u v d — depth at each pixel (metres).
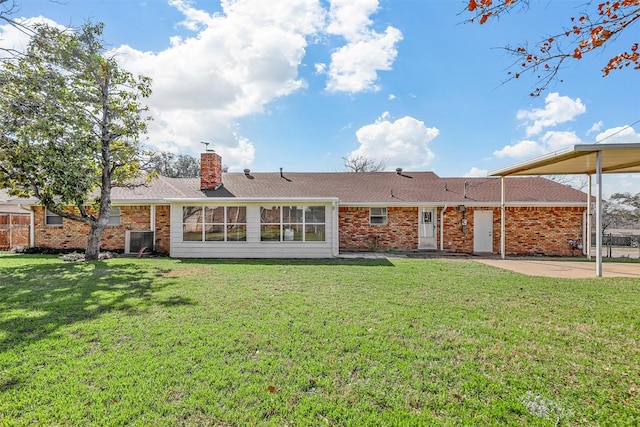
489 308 5.24
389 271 8.82
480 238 14.41
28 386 2.85
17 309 5.09
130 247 13.39
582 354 3.55
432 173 17.86
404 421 2.42
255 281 7.39
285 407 2.58
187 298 5.80
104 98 11.25
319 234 12.30
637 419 2.43
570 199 13.98
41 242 13.81
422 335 4.05
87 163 10.66
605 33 3.32
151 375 3.05
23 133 9.27
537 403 2.60
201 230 12.36
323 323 4.47
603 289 6.66
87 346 3.69
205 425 2.38
